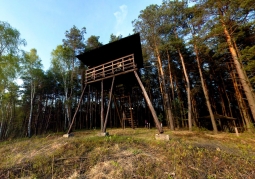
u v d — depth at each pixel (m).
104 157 5.10
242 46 12.45
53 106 25.41
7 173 4.62
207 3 10.73
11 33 12.97
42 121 22.12
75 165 4.70
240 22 10.16
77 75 23.17
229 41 10.85
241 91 14.48
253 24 9.36
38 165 4.97
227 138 8.40
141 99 28.98
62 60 19.44
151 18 14.15
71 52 20.44
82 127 23.81
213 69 18.73
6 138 16.77
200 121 19.75
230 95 19.31
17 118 20.72
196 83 21.30
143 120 26.98
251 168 4.16
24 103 22.08
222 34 11.29
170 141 6.79
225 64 16.23
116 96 17.55
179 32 14.84
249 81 9.73
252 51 8.56
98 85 13.09
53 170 4.55
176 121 18.02
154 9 14.59
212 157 4.95
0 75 14.39
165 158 4.74
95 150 5.87
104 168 4.32
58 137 11.12
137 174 3.87
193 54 17.67
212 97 20.92
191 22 12.67
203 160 4.70
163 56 18.08
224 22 10.40
